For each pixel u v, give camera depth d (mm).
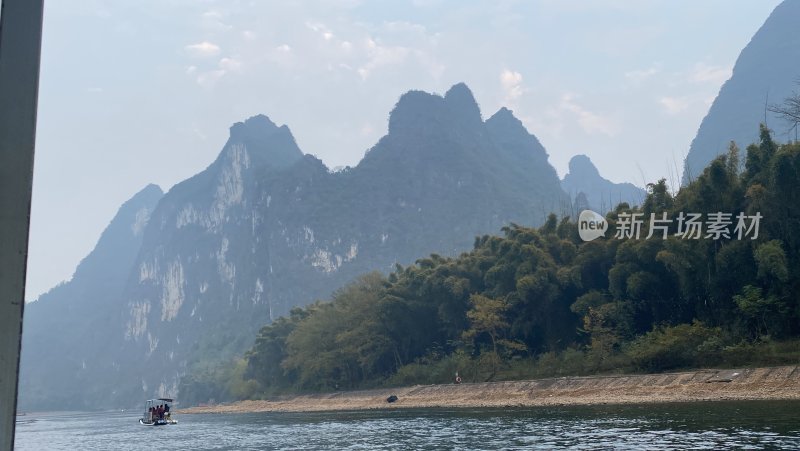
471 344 95125
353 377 118062
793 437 30328
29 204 6367
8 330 6176
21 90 6434
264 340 148000
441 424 54281
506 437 40062
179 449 49312
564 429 41844
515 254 92688
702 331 67250
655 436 34438
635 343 73312
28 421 166000
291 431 61281
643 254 75062
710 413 44094
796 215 64062
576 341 87062
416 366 103688
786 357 58625
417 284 106375
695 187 74188
